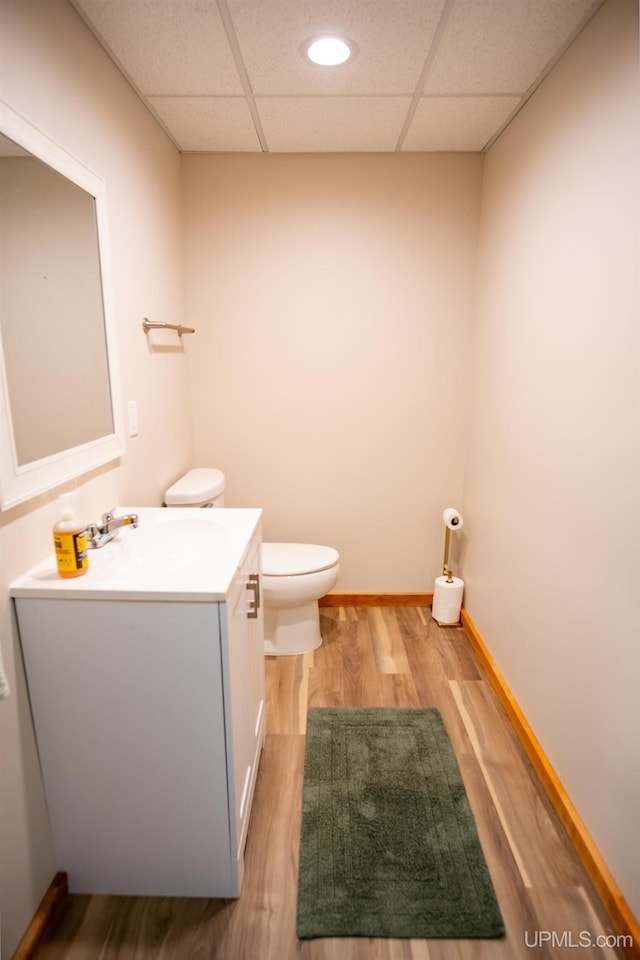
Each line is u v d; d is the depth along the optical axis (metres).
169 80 1.72
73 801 1.26
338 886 1.33
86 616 1.12
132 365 1.79
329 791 1.62
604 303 1.36
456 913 1.27
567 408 1.56
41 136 1.18
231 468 2.73
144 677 1.16
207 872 1.30
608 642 1.33
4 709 1.09
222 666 1.15
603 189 1.37
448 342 2.58
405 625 2.71
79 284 1.37
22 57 1.12
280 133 2.16
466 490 2.69
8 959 1.11
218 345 2.58
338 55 1.59
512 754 1.79
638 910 1.19
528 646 1.85
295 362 2.61
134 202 1.80
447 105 1.91
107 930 1.24
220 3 1.34
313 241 2.47
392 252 2.48
